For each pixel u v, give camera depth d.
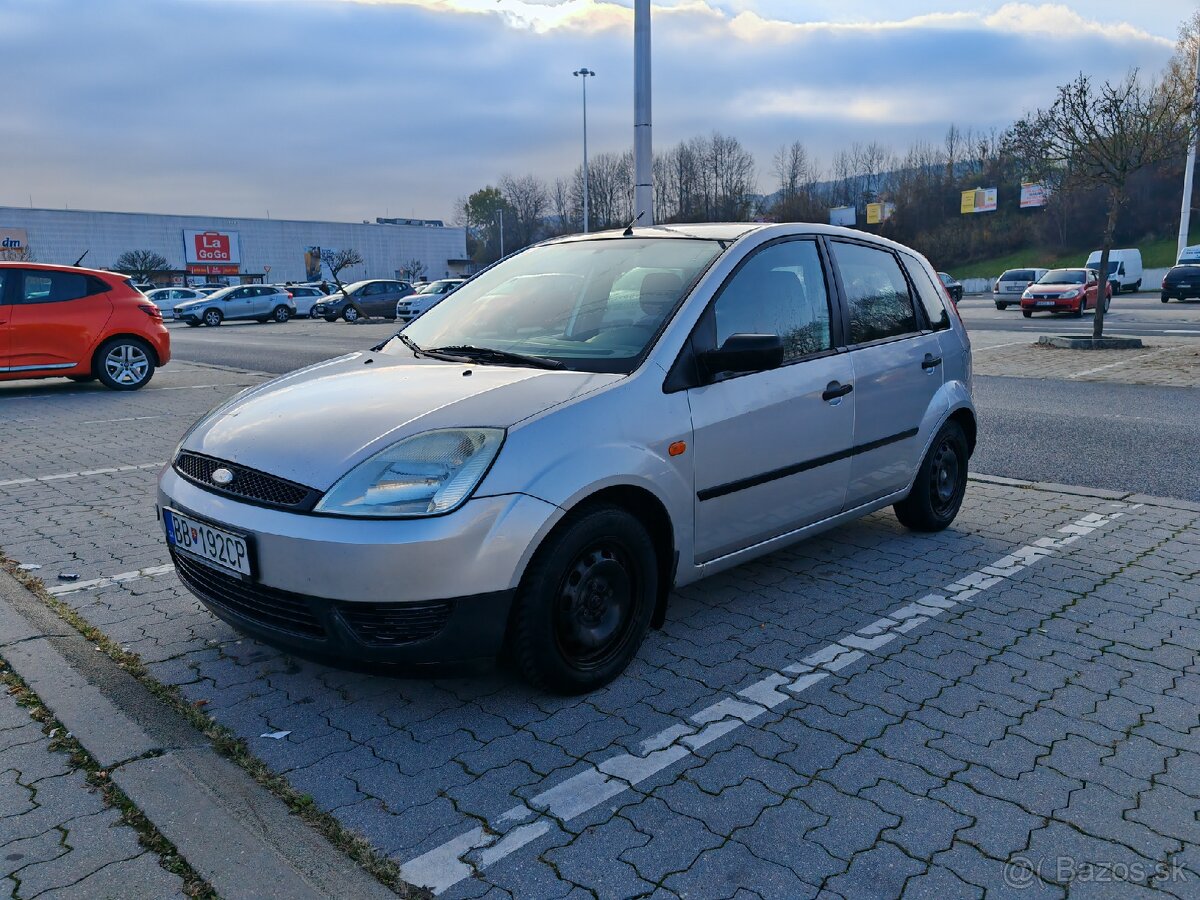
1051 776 2.76
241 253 79.19
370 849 2.41
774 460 3.85
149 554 4.87
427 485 2.84
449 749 2.92
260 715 3.13
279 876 2.27
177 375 14.20
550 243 4.65
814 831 2.50
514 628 3.03
